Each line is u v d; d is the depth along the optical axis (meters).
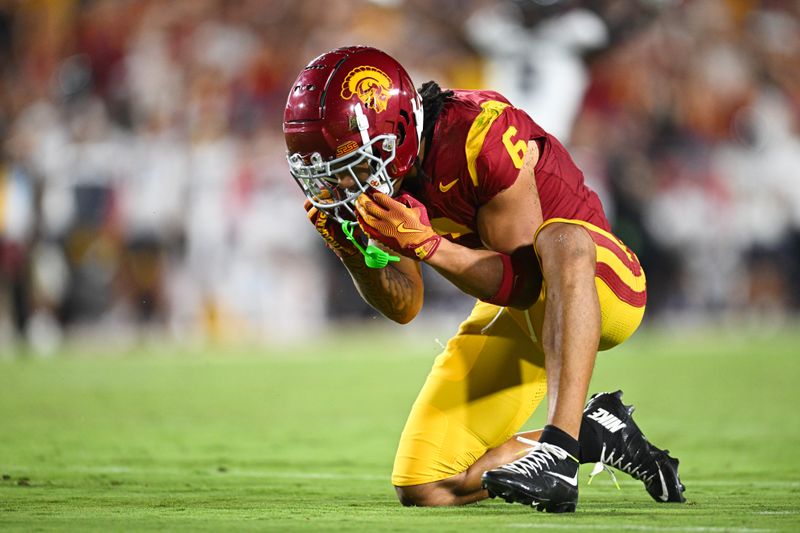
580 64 49.78
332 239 11.40
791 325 51.31
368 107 10.33
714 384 28.23
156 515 10.01
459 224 11.12
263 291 46.91
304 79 10.59
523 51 49.84
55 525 9.24
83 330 45.34
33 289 44.47
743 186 52.19
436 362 11.88
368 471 14.73
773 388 27.30
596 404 11.14
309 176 10.66
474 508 10.83
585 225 10.69
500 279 10.59
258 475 14.20
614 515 9.95
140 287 45.91
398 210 10.24
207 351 41.72
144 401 25.42
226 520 9.62
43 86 49.25
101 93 48.97
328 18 50.81
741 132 53.00
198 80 49.06
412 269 12.14
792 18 55.06
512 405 11.46
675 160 50.97
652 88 51.16
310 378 31.12
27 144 46.12
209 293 46.44
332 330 50.06
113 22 49.62
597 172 49.34
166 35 49.53
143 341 45.69
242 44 49.81
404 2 51.00
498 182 10.58
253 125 48.66
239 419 22.02
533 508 10.61
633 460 11.09
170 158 47.03
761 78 54.19
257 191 47.09
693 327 50.16
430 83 10.93
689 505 10.92
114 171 46.31
